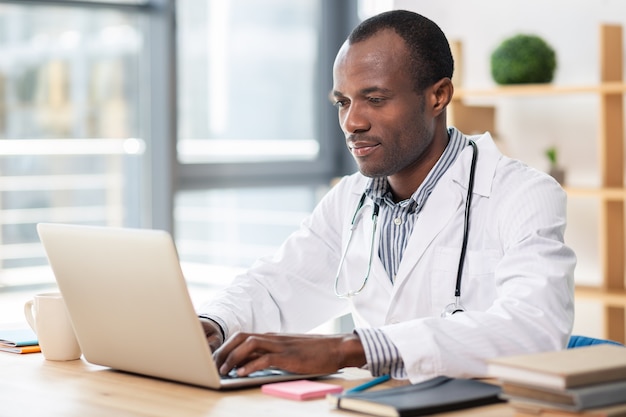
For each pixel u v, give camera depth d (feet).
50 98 15.35
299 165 17.52
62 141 15.55
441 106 6.85
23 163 15.30
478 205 6.78
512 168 6.83
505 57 13.30
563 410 4.47
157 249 5.45
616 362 4.68
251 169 16.94
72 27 15.37
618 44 12.58
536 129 14.17
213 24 16.47
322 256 7.63
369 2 17.02
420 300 6.80
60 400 5.40
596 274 13.65
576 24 13.71
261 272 7.47
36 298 6.59
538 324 5.76
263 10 17.03
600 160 12.59
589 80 13.62
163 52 15.70
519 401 4.64
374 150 6.64
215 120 16.60
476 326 5.71
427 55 6.68
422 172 6.98
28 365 6.41
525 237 6.28
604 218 12.66
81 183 15.78
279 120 17.33
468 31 14.90
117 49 15.79
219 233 16.69
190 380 5.65
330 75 17.75
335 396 5.13
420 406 4.86
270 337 5.78
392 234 7.05
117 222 16.06
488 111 14.25
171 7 15.70
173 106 15.83
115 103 15.85
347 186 7.69
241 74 16.85
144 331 5.73
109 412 5.12
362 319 7.24
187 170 16.20
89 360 6.29
